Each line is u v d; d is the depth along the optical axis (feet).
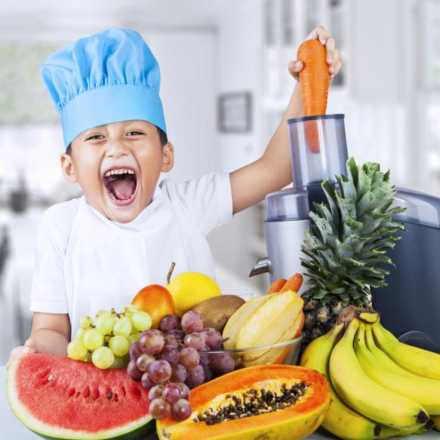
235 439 2.66
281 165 4.71
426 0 14.35
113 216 4.17
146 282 4.38
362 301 3.29
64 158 4.30
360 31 14.23
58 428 2.86
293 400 2.84
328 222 3.22
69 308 4.43
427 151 14.84
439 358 3.16
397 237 3.40
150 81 4.16
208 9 25.20
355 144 14.83
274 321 3.01
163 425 2.69
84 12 25.63
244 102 23.56
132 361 2.85
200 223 4.67
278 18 18.80
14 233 22.41
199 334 2.91
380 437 3.00
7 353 13.14
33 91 30.40
